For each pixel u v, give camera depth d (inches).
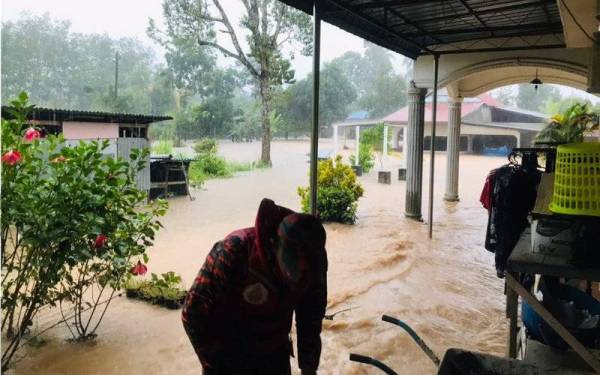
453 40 364.5
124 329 200.7
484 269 297.7
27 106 167.5
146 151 191.5
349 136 2150.6
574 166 90.1
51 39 1990.7
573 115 601.0
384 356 182.5
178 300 224.2
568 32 254.7
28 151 166.9
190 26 1031.0
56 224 163.6
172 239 362.9
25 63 1868.8
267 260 81.2
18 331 176.1
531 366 97.2
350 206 438.3
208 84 1873.8
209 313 83.7
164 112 1876.2
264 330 87.2
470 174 904.3
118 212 182.5
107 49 2198.6
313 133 196.2
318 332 95.3
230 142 1883.6
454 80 420.5
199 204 535.2
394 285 265.3
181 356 178.9
